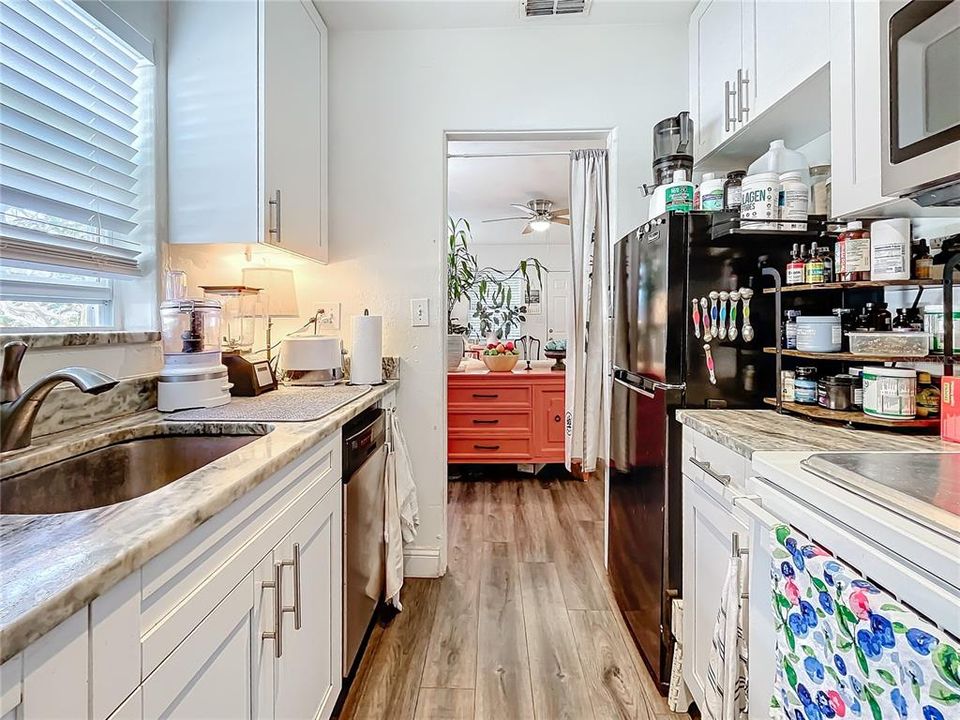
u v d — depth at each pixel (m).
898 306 1.47
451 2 2.03
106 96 1.44
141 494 1.28
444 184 2.27
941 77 0.91
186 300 1.54
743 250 1.57
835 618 0.71
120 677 0.60
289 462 1.07
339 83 2.24
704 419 1.40
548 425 3.71
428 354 2.28
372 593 1.80
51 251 1.25
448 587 2.20
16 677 0.47
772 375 1.58
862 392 1.32
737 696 1.10
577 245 3.03
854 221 1.35
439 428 2.29
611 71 2.20
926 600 0.61
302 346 2.02
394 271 2.26
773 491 0.95
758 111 1.59
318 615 1.29
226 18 1.62
